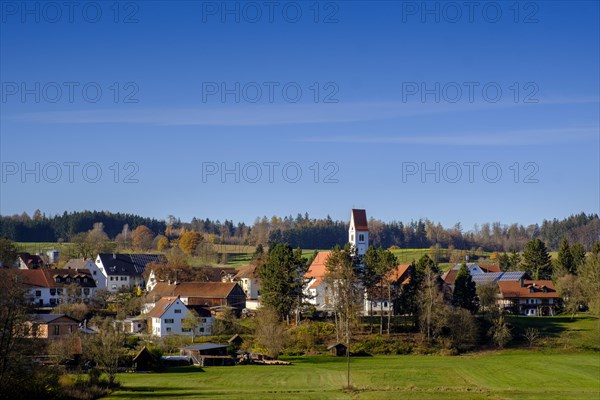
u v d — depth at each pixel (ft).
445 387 514.27
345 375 568.82
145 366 592.19
